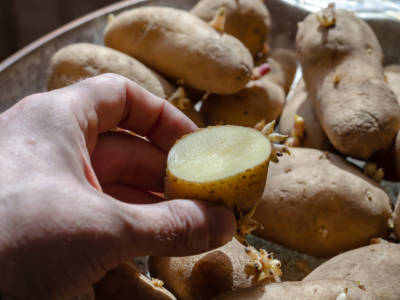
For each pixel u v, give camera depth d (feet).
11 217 0.59
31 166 0.63
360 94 1.17
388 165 1.19
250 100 1.34
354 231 1.03
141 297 0.80
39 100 0.72
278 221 1.05
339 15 1.32
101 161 0.94
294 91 1.49
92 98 0.80
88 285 0.65
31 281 0.59
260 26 1.51
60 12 2.97
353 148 1.13
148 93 0.91
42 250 0.59
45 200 0.60
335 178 1.05
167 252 0.67
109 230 0.61
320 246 1.04
